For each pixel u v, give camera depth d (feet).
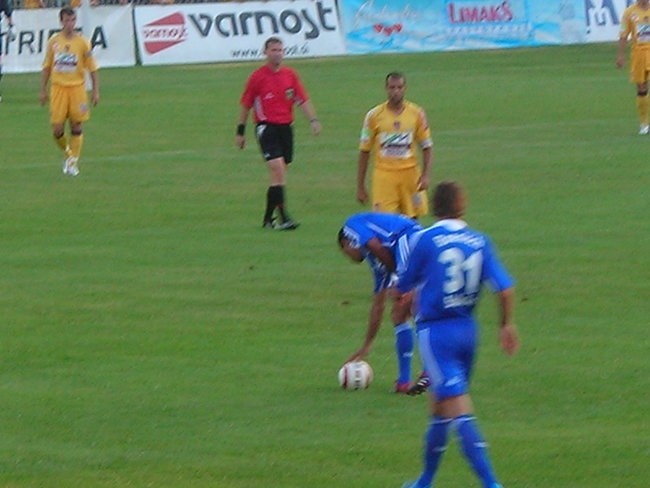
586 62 380.17
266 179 201.16
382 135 137.08
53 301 128.98
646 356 108.78
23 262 146.51
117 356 110.22
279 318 122.31
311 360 108.99
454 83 330.95
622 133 243.40
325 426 92.22
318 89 320.70
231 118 271.69
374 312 100.73
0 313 124.47
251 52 398.62
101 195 188.24
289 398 98.73
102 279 138.31
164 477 82.43
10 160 221.05
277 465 84.43
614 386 100.73
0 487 80.79
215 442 88.89
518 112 276.41
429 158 137.80
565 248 149.89
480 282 78.43
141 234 161.89
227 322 120.98
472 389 100.32
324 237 159.43
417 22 419.13
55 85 205.57
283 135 165.37
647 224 162.20
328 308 126.00
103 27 385.09
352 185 195.52
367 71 360.89
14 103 300.61
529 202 177.99
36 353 111.24
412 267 78.48
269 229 164.55
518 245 151.94
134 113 280.92
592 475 82.23
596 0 439.22
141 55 388.98
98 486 81.00
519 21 428.97
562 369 105.29
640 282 134.10
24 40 368.07
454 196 79.25
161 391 100.48
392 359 109.40
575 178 195.62
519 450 86.63
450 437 89.40
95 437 90.12
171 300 129.18
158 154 226.38
